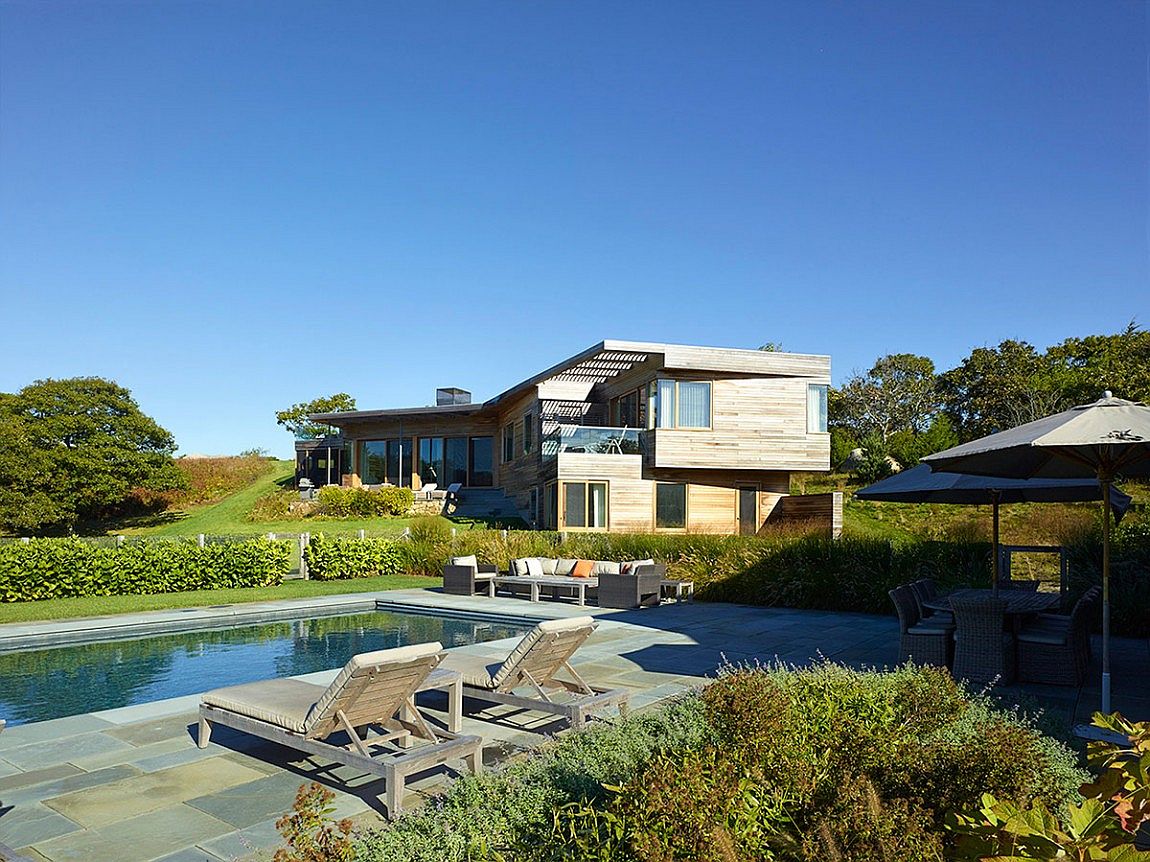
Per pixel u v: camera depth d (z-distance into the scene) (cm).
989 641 827
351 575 2050
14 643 1143
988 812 219
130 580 1622
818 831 289
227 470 4503
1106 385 3328
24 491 3359
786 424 2520
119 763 562
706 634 1174
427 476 3741
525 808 370
